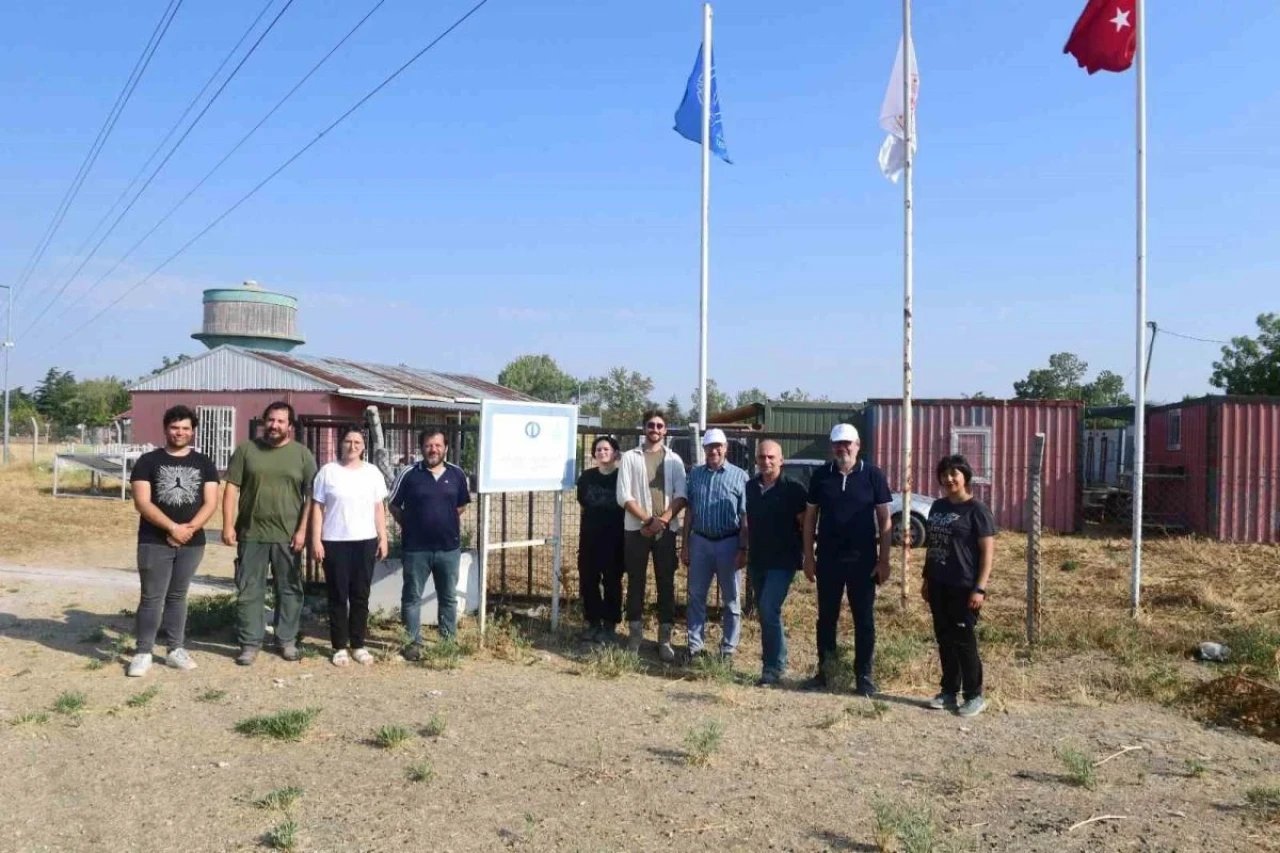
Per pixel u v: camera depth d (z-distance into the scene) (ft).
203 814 14.66
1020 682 23.54
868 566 22.35
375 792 15.56
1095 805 15.40
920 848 13.16
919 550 50.01
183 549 23.16
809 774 16.71
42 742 17.85
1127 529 65.77
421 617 28.60
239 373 88.84
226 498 23.68
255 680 22.39
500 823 14.42
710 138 37.99
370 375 102.83
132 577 37.17
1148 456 71.97
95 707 20.02
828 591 22.67
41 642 25.73
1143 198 31.63
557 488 28.30
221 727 18.84
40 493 75.56
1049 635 27.73
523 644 26.58
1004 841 13.97
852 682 22.90
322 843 13.69
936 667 25.03
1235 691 21.42
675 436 36.88
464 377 137.18
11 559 42.39
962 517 20.89
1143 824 14.64
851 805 15.31
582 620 29.55
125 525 56.85
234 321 119.85
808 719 20.16
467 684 22.39
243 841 13.76
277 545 23.97
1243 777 16.93
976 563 20.77
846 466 22.56
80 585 34.81
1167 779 16.75
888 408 67.41
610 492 26.91
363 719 19.43
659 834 14.14
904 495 32.32
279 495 23.88
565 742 18.21
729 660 24.43
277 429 23.89
